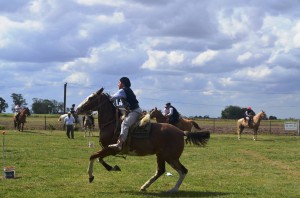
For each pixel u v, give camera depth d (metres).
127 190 13.15
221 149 27.88
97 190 12.98
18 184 13.61
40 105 115.50
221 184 14.70
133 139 12.95
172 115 26.34
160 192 13.01
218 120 79.56
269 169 18.89
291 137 41.94
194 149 27.56
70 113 35.50
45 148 25.67
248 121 38.19
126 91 13.13
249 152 26.33
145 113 13.53
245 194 12.87
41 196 11.90
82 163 19.16
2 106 108.19
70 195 12.09
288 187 14.53
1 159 19.75
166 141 12.98
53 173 16.08
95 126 49.50
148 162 19.89
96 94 13.31
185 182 14.90
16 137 34.72
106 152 13.05
